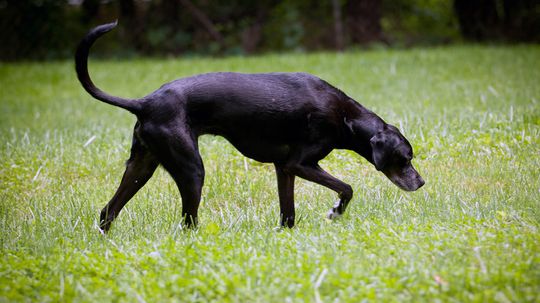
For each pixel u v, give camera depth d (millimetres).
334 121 8953
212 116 8664
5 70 28859
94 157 12891
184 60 29781
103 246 8305
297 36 34875
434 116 14930
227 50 33781
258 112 8703
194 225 8695
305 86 8930
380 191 10406
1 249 8227
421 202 9773
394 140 8875
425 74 22984
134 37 34750
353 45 34719
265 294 6465
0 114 20203
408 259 7199
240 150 9047
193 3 35031
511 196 9852
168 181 11742
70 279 7066
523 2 34188
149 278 7051
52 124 17859
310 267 7047
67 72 27781
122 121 17516
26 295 6773
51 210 10250
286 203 9164
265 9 35062
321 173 8938
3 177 12023
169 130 8430
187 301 6496
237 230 8883
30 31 34344
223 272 7012
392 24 39656
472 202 9711
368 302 6242
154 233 8883
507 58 25516
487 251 7312
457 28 39312
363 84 21656
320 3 35938
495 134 12836
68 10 35312
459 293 6359
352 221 8953
